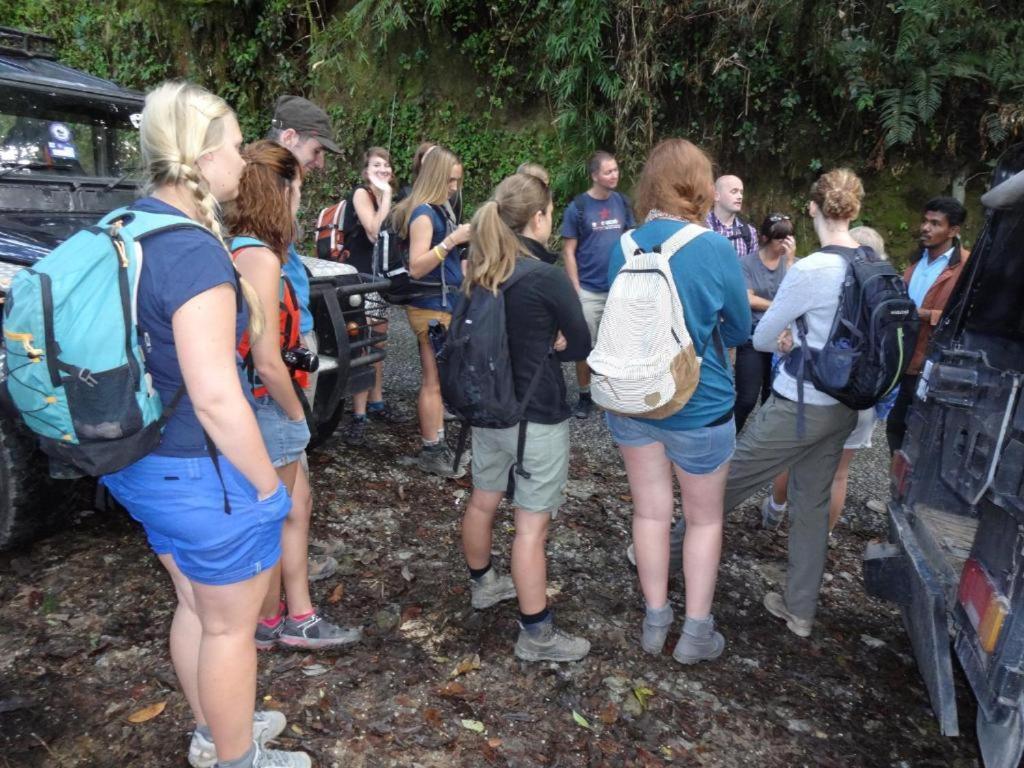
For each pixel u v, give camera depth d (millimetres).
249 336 2051
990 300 2977
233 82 11070
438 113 9820
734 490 3154
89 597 3072
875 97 7621
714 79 8211
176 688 2609
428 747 2443
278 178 2408
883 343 2754
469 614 3148
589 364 2637
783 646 3201
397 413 5461
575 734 2566
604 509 4223
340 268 4172
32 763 2287
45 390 1632
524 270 2607
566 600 3334
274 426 2439
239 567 1840
